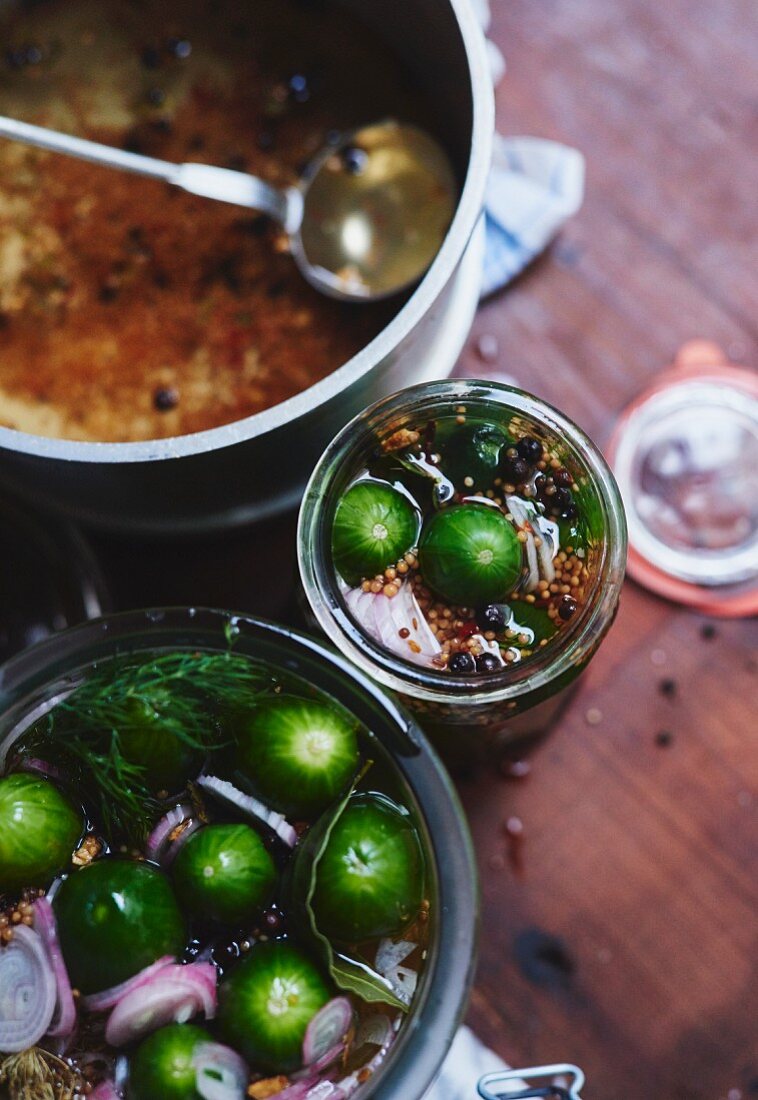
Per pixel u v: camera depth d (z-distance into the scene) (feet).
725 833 2.04
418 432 1.68
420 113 2.02
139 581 2.07
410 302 1.59
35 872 1.62
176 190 2.02
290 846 1.65
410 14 1.91
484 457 1.67
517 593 1.67
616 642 2.08
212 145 2.04
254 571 2.06
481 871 2.04
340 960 1.63
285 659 1.68
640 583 2.09
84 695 1.66
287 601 2.02
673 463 2.11
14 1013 1.59
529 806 2.05
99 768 1.64
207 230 2.01
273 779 1.63
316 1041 1.58
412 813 1.67
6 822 1.60
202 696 1.68
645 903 2.03
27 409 1.95
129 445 1.58
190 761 1.66
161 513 1.81
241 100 2.06
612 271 2.13
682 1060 1.99
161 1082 1.56
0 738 1.67
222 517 1.85
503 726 1.82
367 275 1.97
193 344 1.98
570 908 2.03
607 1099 1.99
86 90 2.06
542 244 2.11
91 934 1.58
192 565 2.06
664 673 2.07
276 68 2.06
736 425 2.11
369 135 2.00
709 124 2.15
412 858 1.63
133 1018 1.58
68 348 1.98
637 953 2.02
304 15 2.07
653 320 2.13
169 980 1.59
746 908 2.02
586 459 1.64
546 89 2.17
